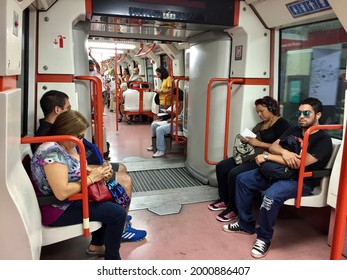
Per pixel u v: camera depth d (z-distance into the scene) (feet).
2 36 4.92
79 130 6.93
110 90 42.78
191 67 15.03
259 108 10.75
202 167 14.33
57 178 6.33
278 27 11.33
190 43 15.03
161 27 12.04
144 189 13.42
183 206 11.74
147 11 10.16
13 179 5.43
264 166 8.91
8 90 5.37
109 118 35.04
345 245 8.46
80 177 6.79
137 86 31.99
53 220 6.73
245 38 11.53
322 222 9.98
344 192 4.51
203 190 13.29
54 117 8.62
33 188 6.41
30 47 9.50
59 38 9.66
